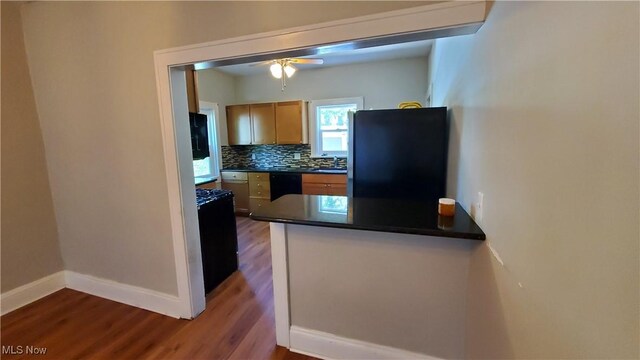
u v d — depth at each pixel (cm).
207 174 477
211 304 220
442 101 240
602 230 44
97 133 201
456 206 155
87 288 234
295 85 491
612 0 42
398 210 154
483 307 111
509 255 84
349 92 463
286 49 145
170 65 171
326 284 158
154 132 184
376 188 206
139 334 186
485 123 109
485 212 110
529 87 70
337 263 154
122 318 202
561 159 56
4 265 210
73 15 190
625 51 39
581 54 49
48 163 225
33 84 214
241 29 153
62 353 171
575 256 51
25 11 203
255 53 151
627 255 39
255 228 411
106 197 210
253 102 520
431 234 119
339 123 480
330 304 160
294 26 142
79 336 185
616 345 41
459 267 136
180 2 163
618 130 40
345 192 428
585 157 48
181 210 189
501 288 91
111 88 190
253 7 149
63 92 205
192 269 200
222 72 487
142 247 206
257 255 315
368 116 203
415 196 199
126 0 175
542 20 63
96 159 206
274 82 502
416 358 149
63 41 196
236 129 503
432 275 140
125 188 202
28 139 216
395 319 150
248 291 238
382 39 132
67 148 215
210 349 172
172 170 184
